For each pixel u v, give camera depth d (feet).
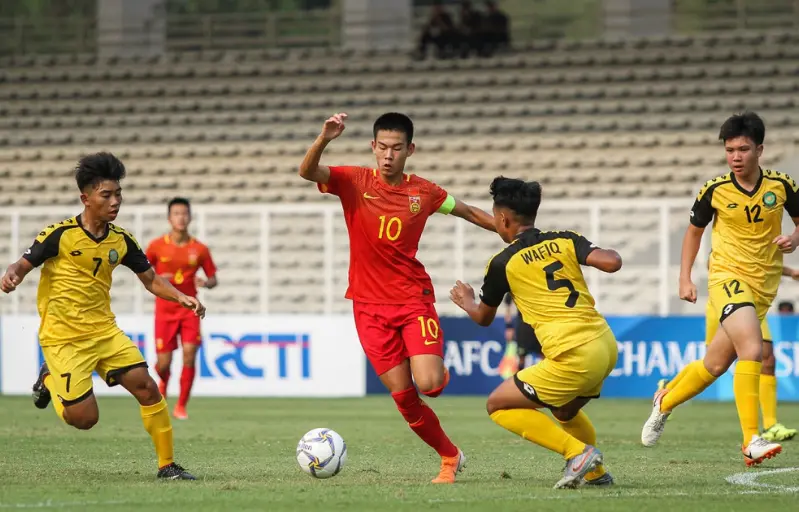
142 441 121.70
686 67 328.49
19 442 120.37
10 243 279.28
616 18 355.15
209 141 320.50
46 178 312.71
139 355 83.92
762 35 338.75
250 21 430.61
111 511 67.00
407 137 82.48
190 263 162.40
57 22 385.50
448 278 256.32
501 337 211.82
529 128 311.47
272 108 335.26
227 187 299.79
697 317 201.46
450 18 349.20
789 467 94.38
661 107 313.94
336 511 67.26
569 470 76.23
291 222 267.39
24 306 258.78
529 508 68.33
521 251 76.79
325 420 157.99
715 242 98.12
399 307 81.82
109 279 83.35
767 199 95.14
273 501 71.41
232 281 266.77
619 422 155.22
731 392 206.90
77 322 81.82
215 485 80.23
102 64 366.02
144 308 255.09
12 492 75.97
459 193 288.92
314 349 210.38
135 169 306.96
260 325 211.82
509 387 76.64
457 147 304.71
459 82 335.06
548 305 75.66
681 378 99.96
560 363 75.00
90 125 333.01
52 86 354.54
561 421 81.05
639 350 203.41
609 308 248.11
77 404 81.35
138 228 224.12
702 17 408.05
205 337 212.84
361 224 82.48
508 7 516.32
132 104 340.18
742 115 95.40
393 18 364.58
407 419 82.33
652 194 282.15
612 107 316.19
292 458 103.14
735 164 94.63
